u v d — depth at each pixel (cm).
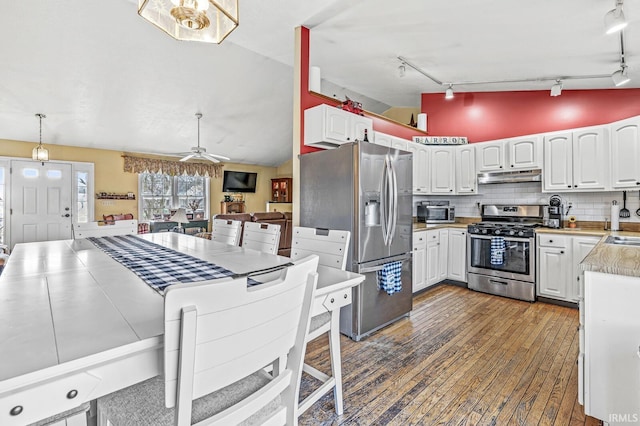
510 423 158
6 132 504
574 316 307
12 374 61
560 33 253
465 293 388
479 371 206
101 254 183
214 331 69
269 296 80
